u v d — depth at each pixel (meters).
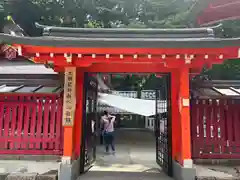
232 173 6.38
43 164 7.11
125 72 7.13
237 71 11.73
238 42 5.14
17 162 7.34
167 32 6.15
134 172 7.34
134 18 14.38
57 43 5.32
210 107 7.76
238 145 7.61
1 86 8.26
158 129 8.66
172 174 6.83
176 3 12.80
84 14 14.12
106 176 6.74
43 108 7.88
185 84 6.15
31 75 8.74
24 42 5.29
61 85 8.25
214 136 7.65
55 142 7.76
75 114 6.84
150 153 11.05
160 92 8.45
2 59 11.50
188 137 6.06
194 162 7.55
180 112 6.27
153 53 5.59
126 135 17.95
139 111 14.05
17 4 12.62
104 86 13.37
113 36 6.14
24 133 7.81
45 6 13.17
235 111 7.76
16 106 7.92
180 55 5.78
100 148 12.34
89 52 5.61
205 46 5.25
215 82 8.67
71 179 5.96
